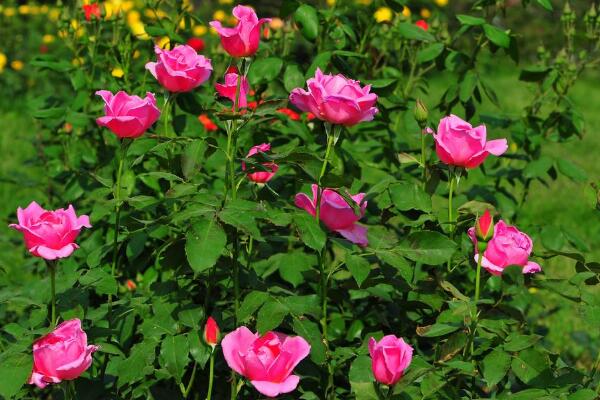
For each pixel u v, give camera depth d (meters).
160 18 3.34
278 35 3.48
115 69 3.58
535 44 13.80
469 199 3.32
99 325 2.47
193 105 3.03
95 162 3.43
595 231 6.72
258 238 1.95
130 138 2.25
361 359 2.16
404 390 2.03
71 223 2.01
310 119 3.17
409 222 2.41
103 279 2.28
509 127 3.33
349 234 2.18
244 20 2.10
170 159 2.49
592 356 4.14
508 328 2.32
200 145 2.24
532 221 6.77
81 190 3.20
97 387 2.31
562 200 7.41
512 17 13.97
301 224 2.04
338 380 2.60
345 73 2.90
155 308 2.32
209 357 2.24
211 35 7.28
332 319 2.71
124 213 2.86
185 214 2.01
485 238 2.04
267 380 1.83
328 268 3.25
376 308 2.74
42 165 4.04
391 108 3.12
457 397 2.06
